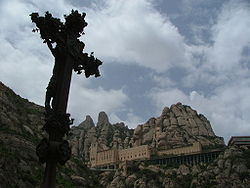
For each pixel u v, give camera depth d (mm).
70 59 22375
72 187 98312
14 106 124688
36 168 90625
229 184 195125
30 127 117688
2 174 71500
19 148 91812
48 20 22016
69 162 119688
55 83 21812
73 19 22781
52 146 19500
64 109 21188
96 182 123688
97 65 24047
